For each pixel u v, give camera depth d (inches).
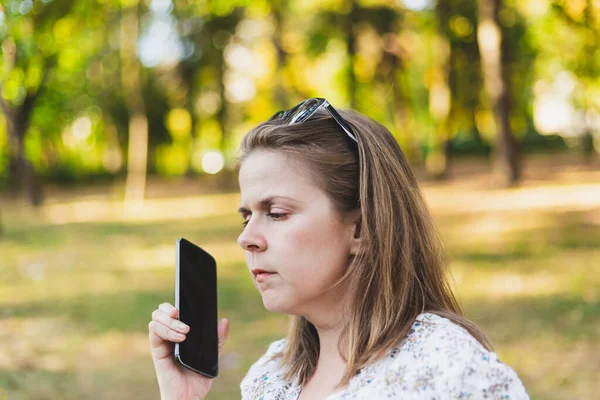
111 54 918.4
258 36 965.2
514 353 218.8
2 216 820.6
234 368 224.1
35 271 428.8
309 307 52.5
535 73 952.3
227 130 1072.2
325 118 52.9
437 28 874.1
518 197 670.5
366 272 50.5
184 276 58.4
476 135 1310.3
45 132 1107.9
